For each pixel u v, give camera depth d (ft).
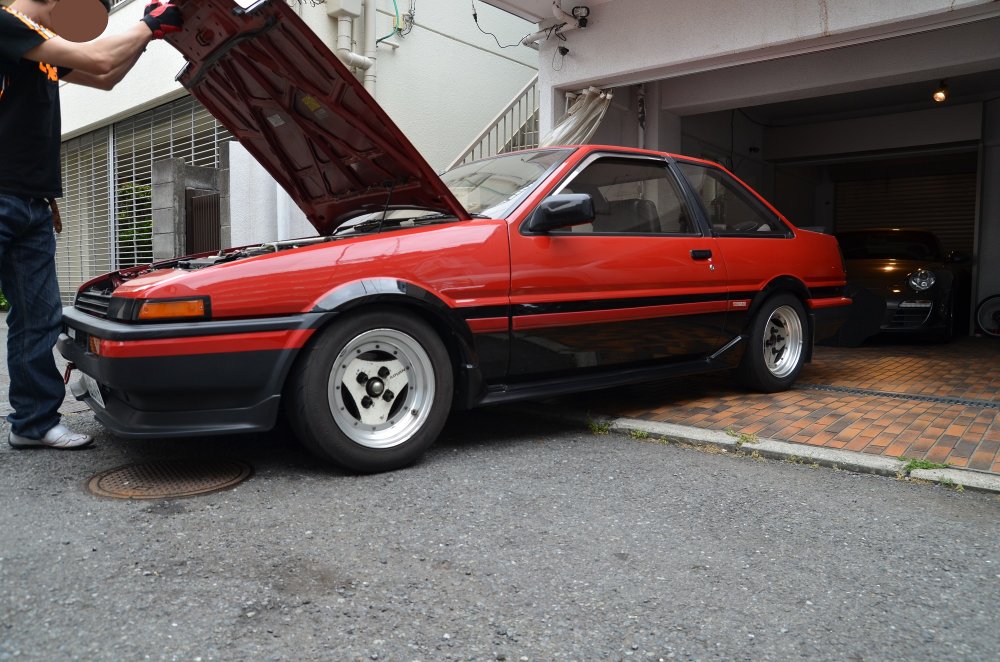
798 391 16.06
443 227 10.80
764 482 10.07
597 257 12.22
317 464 10.56
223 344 9.04
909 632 6.16
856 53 25.43
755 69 27.43
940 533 8.30
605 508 8.96
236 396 9.30
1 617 6.15
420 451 10.42
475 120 34.91
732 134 36.50
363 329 9.82
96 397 10.50
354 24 29.07
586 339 12.19
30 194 10.53
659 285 13.12
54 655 5.58
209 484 9.62
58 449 11.27
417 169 10.94
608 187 12.90
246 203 26.76
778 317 15.81
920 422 12.99
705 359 14.37
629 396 15.47
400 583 6.89
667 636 6.05
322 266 9.66
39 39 9.27
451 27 33.47
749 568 7.36
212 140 33.63
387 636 5.96
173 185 29.45
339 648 5.76
